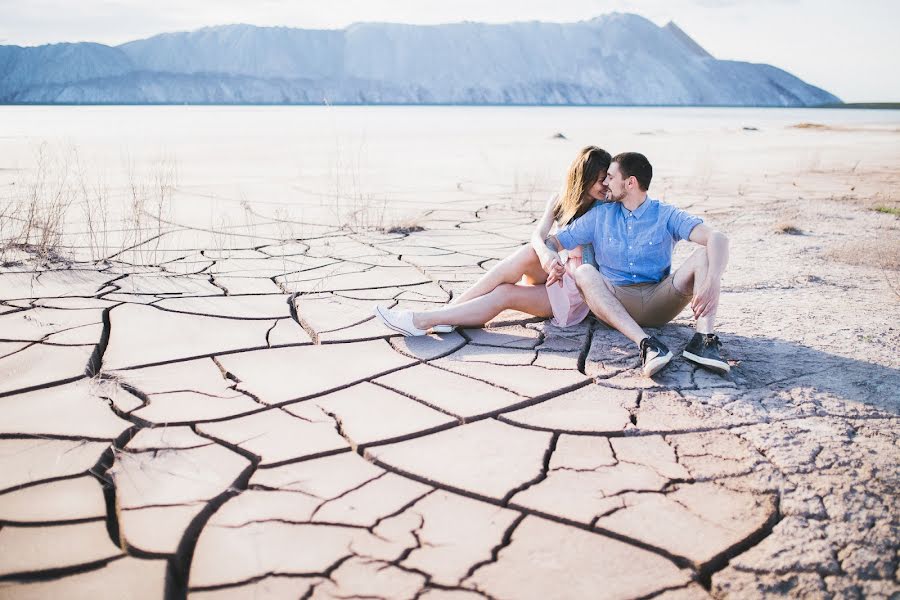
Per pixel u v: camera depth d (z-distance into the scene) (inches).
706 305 128.3
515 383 119.6
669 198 387.2
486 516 81.4
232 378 120.6
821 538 78.2
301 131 1028.5
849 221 315.6
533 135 1028.5
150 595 67.2
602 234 143.0
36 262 194.4
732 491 87.6
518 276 146.5
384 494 85.4
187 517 79.4
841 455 96.1
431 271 201.3
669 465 93.7
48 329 140.8
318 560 72.7
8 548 73.5
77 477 87.5
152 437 97.9
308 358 130.0
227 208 310.0
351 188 392.2
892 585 71.1
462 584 69.6
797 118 2512.3
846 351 138.8
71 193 325.7
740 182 473.1
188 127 1093.8
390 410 108.3
